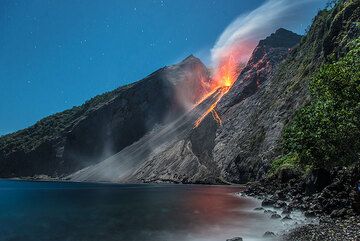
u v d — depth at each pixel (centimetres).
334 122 3466
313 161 4381
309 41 13500
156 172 15712
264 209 4188
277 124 11319
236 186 10481
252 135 12719
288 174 5888
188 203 5234
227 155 13400
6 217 4081
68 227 3331
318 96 3869
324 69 3522
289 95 11862
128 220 3669
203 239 2688
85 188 10875
